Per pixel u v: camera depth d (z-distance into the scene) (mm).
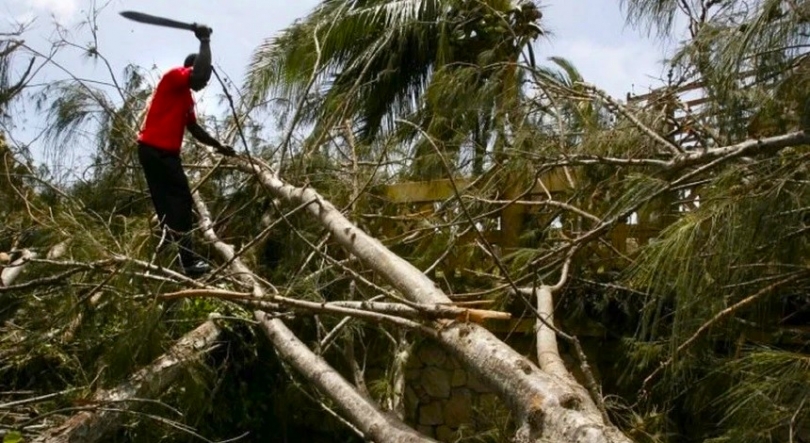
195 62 4555
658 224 4277
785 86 2773
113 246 4516
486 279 4762
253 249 5125
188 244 4594
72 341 4191
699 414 3711
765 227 2783
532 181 4469
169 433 4113
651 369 4051
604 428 2182
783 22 2658
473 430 4562
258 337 5004
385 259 3654
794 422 2629
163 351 4348
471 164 4930
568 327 4520
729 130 3146
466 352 2807
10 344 4074
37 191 5258
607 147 4113
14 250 4367
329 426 5066
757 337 3617
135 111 5617
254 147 5875
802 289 3281
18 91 4863
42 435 3555
